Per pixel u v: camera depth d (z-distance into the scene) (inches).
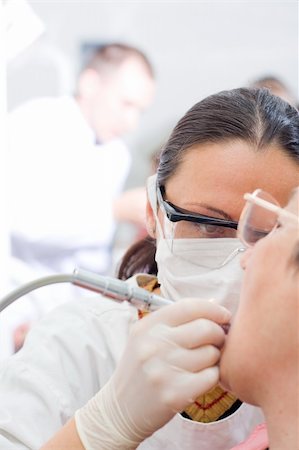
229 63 82.7
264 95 38.9
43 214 84.1
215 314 30.0
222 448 39.8
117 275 50.0
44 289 82.2
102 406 31.6
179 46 82.7
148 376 29.5
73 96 83.1
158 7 82.0
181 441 39.6
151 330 30.3
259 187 35.6
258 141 35.9
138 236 84.0
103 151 83.8
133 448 31.6
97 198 84.1
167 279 39.0
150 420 30.1
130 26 82.1
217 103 38.1
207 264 37.9
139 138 83.5
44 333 42.7
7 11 81.2
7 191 83.6
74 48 82.4
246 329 25.3
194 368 28.8
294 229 25.3
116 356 41.4
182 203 37.4
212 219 36.4
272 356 24.7
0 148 83.0
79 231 84.5
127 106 83.0
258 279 25.2
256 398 25.7
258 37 82.0
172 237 38.4
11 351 81.7
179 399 28.8
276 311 24.5
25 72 82.5
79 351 41.5
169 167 38.7
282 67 82.3
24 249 84.4
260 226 28.0
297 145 36.8
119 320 43.2
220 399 39.6
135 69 82.8
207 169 36.3
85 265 85.0
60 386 39.6
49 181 83.8
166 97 83.3
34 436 36.9
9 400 38.5
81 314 44.1
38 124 83.0
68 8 81.8
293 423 24.8
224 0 81.4
